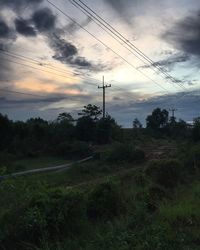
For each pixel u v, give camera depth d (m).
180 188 20.31
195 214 12.79
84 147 57.34
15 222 9.09
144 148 72.69
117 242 9.54
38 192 10.46
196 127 69.62
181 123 126.81
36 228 9.09
